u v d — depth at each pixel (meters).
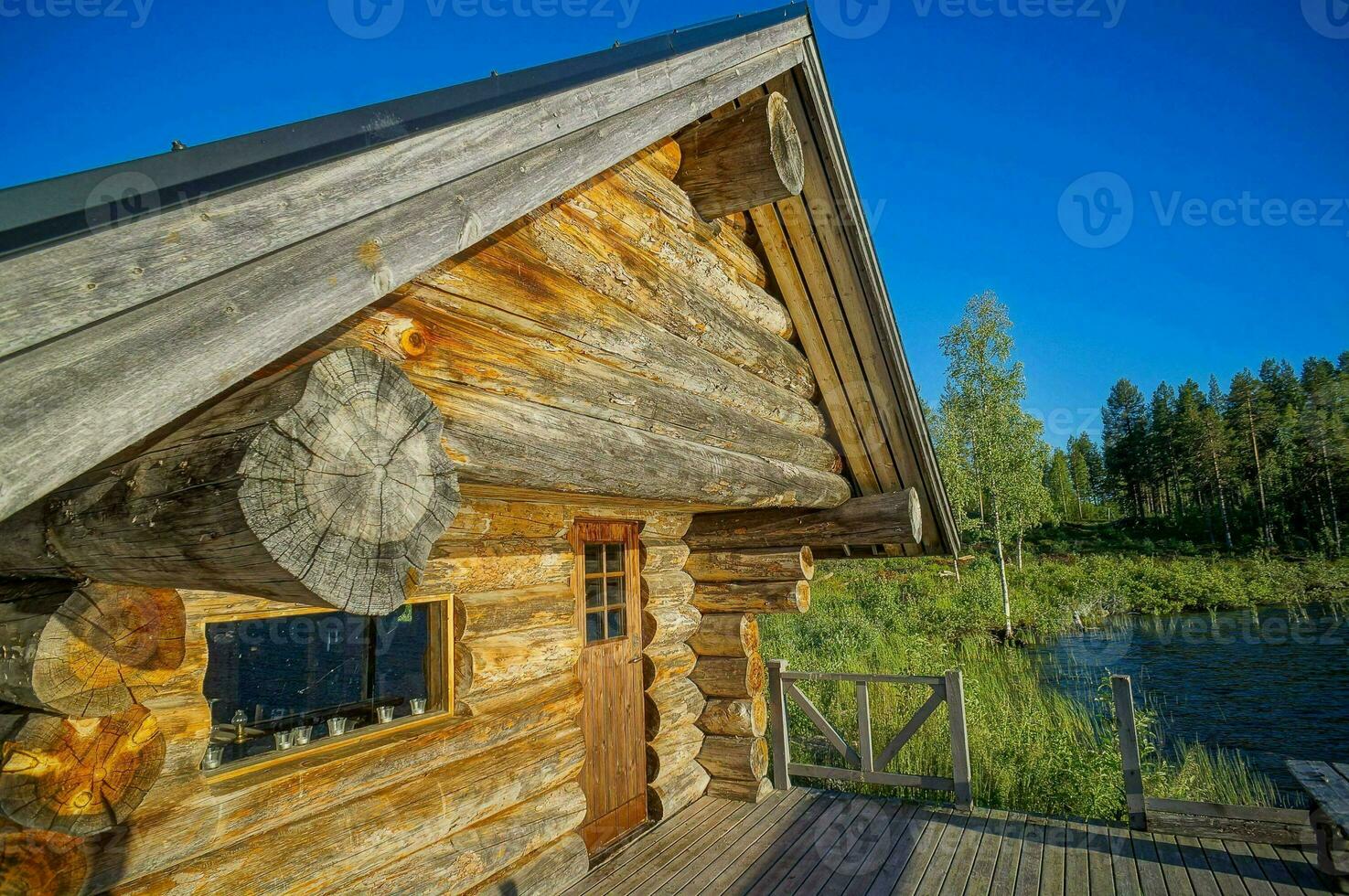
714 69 2.95
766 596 5.27
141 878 2.00
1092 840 4.30
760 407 4.29
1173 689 12.37
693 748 5.21
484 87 1.84
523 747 3.44
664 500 3.42
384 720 2.96
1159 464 54.59
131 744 1.50
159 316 1.16
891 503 5.04
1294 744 9.44
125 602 1.43
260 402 1.28
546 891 3.46
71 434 1.03
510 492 2.75
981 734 6.35
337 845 2.52
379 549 1.31
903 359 4.88
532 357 2.46
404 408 1.39
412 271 1.57
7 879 1.63
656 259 3.45
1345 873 3.67
